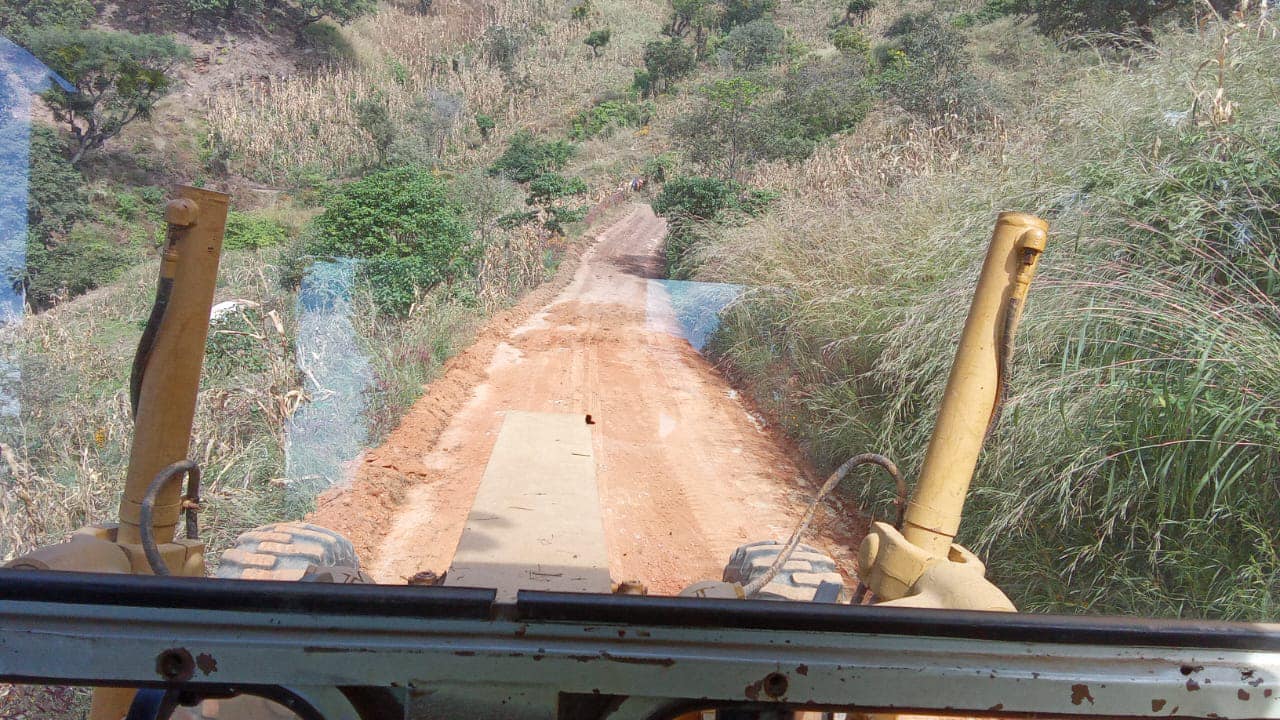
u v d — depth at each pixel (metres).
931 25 33.00
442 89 33.06
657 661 1.32
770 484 4.96
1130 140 5.78
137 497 2.31
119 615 1.33
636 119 48.25
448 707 1.33
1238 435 3.83
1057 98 8.41
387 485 4.50
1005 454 4.48
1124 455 4.12
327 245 5.33
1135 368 4.17
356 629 1.33
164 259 2.27
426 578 2.34
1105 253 4.83
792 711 1.35
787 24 67.69
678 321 6.63
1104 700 1.34
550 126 44.84
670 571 3.69
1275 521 3.82
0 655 1.33
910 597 2.02
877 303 6.86
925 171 10.67
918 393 5.93
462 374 5.33
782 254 8.62
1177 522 3.79
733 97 22.84
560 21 69.88
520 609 1.33
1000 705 1.35
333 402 5.04
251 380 5.07
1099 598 4.02
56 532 4.64
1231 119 5.33
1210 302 4.27
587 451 3.49
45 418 5.35
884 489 5.27
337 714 1.35
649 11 76.00
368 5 15.77
